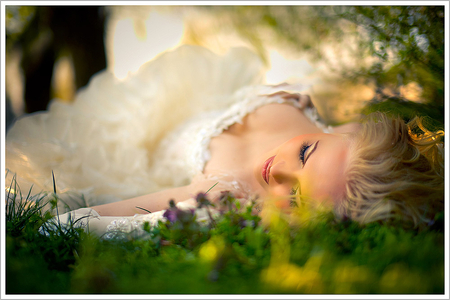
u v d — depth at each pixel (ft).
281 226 4.64
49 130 9.62
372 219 5.03
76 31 14.73
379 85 8.48
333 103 10.80
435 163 5.91
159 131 10.94
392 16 7.87
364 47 8.67
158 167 10.30
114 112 11.02
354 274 3.68
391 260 3.98
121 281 3.74
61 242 4.71
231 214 4.76
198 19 15.69
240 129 8.71
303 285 3.63
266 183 6.70
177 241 4.60
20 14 13.53
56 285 3.87
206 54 12.06
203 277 3.67
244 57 12.07
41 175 8.03
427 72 7.73
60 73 17.02
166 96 11.12
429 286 3.69
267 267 3.95
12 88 16.21
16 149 8.22
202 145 8.44
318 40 10.07
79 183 8.55
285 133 8.38
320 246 4.10
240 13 14.15
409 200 5.10
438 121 7.38
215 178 7.42
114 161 9.85
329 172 5.61
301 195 5.67
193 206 5.73
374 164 5.32
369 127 5.73
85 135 9.83
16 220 5.37
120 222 5.49
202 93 11.54
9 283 3.73
